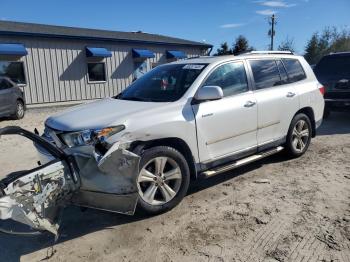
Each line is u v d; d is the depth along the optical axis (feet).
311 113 21.62
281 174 18.66
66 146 13.56
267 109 18.29
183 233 12.88
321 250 11.43
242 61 18.01
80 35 66.13
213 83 16.34
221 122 16.06
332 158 21.25
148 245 12.22
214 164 16.15
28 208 10.50
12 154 25.23
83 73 67.72
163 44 79.66
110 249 12.10
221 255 11.40
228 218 13.87
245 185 17.28
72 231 13.42
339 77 32.99
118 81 73.56
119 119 13.48
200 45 87.35
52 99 63.67
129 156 12.19
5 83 43.65
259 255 11.30
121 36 77.05
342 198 15.33
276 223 13.29
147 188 14.01
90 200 12.32
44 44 61.62
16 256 11.94
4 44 56.08
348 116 37.58
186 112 14.94
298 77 21.12
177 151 14.46
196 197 16.03
